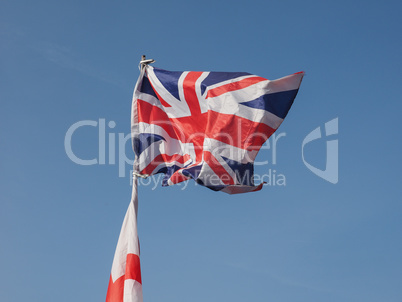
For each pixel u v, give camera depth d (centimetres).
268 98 1967
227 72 2027
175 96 2048
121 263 1922
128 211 1984
